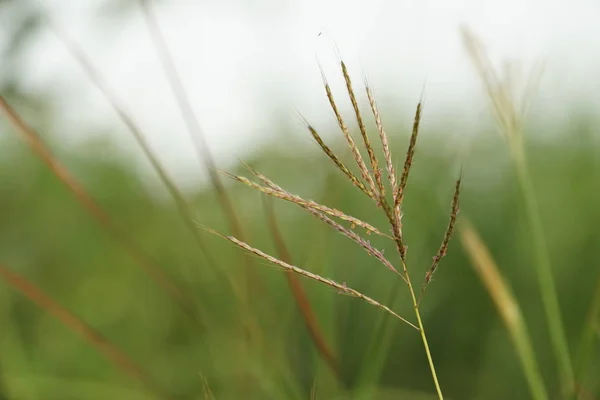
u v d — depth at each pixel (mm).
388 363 817
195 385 839
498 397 767
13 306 968
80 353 926
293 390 615
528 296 854
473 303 837
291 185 902
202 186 772
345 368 730
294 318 780
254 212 903
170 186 596
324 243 708
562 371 563
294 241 901
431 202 786
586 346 547
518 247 890
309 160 879
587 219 933
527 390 765
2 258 997
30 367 852
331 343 675
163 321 974
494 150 1007
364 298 425
